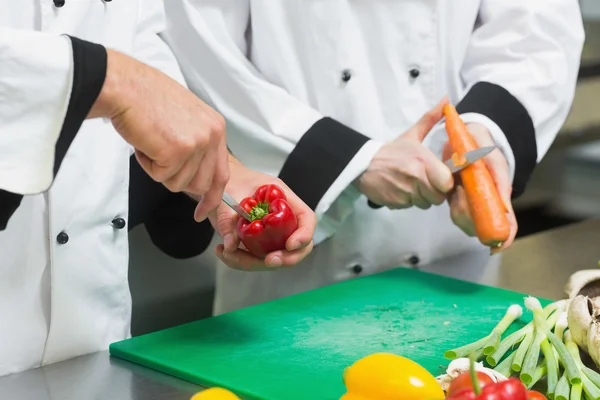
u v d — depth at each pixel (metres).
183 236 1.56
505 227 1.41
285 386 1.05
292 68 1.56
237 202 1.29
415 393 0.90
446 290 1.42
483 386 0.84
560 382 1.01
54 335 1.19
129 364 1.16
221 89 1.51
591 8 3.15
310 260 1.65
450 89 1.66
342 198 1.54
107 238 1.25
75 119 0.94
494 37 1.66
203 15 1.51
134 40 1.33
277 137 1.48
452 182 1.40
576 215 3.16
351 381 0.94
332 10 1.52
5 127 0.93
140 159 1.01
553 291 1.45
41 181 0.94
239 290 1.72
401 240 1.66
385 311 1.32
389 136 1.62
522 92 1.59
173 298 1.96
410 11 1.56
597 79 2.81
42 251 1.18
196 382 1.09
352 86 1.56
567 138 2.92
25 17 1.16
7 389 1.07
